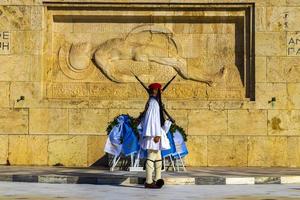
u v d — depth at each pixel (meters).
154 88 21.14
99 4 27.95
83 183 22.17
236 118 27.50
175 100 27.70
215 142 27.44
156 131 20.61
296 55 27.61
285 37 27.66
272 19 27.70
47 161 27.55
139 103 27.61
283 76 27.61
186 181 22.00
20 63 27.81
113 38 28.30
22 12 27.92
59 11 28.20
